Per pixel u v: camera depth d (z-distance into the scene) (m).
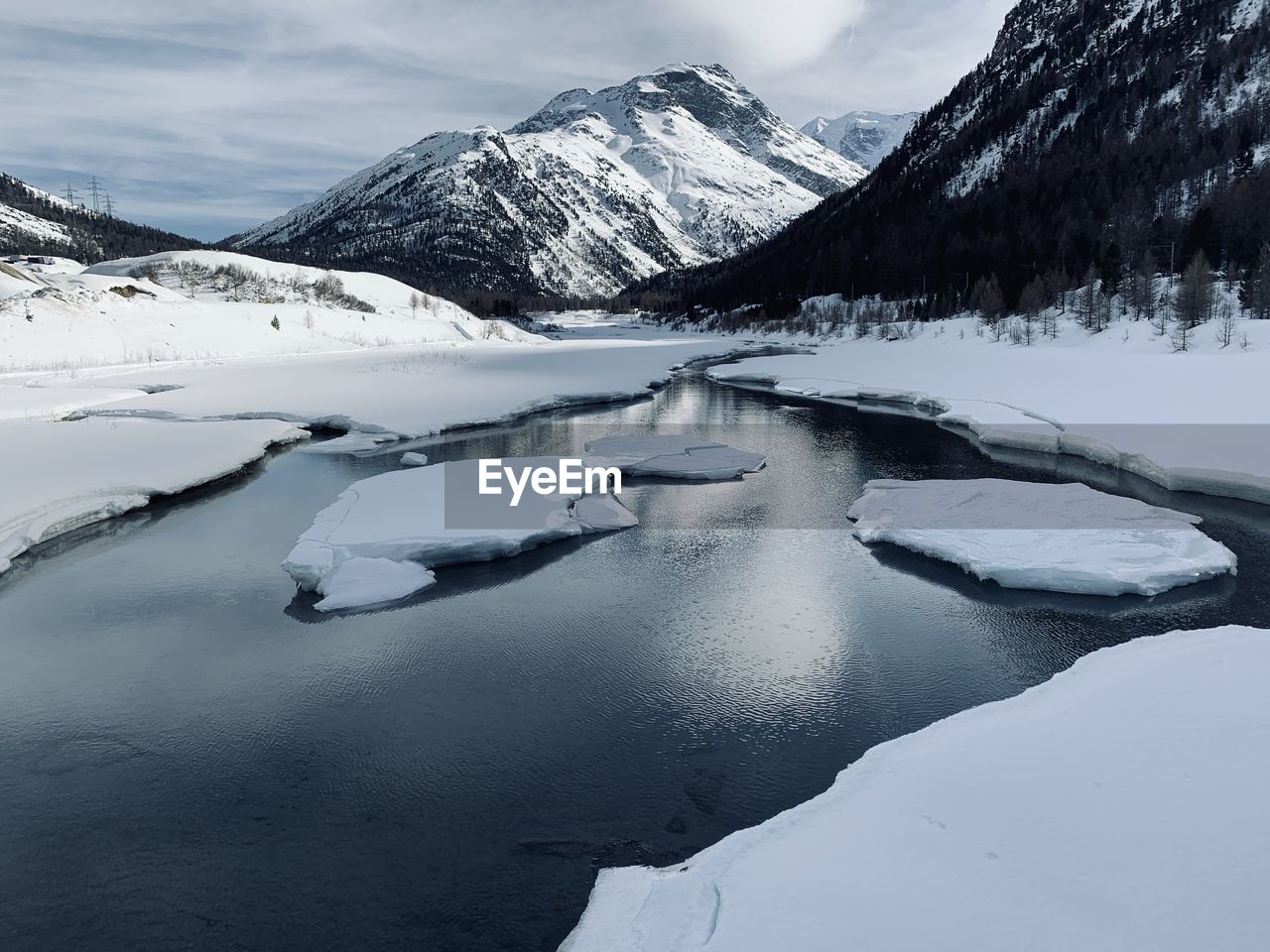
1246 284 64.12
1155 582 17.81
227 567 19.78
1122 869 7.46
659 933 7.39
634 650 15.67
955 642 15.80
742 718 13.25
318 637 16.20
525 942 8.70
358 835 10.50
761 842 8.59
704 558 20.67
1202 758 9.12
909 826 8.51
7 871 9.91
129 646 15.80
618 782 11.55
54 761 12.16
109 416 37.59
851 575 19.39
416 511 22.69
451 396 46.19
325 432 37.34
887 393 49.19
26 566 19.81
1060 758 9.49
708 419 42.28
